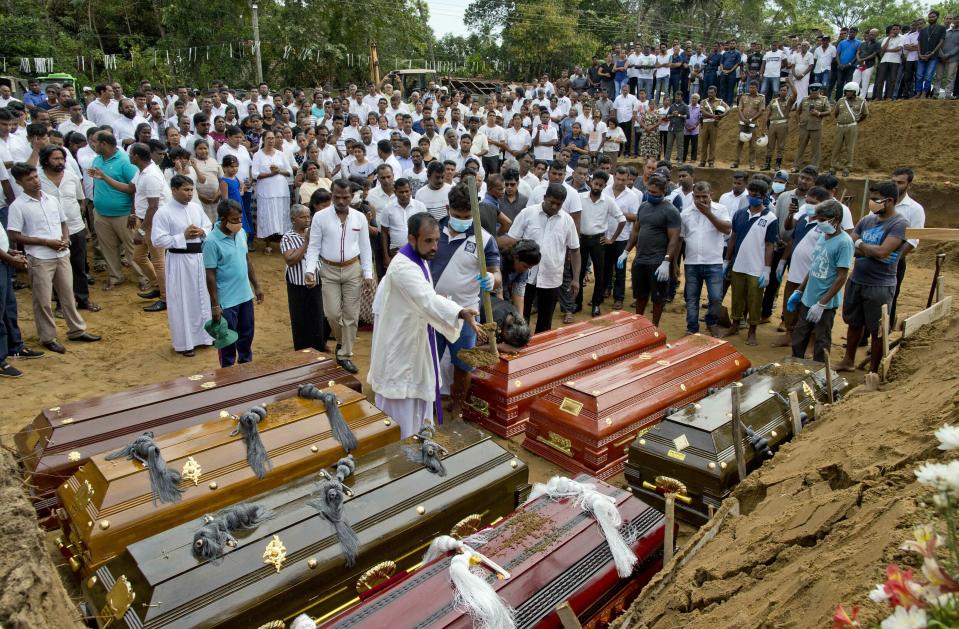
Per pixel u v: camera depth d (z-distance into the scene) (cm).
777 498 369
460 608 290
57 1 2748
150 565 303
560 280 765
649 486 457
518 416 574
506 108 1767
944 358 492
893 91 1686
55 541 388
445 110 1605
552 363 607
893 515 275
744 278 809
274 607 310
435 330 510
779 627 244
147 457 379
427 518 371
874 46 1633
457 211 559
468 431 440
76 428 437
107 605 299
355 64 2836
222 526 324
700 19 3647
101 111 1248
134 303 917
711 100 1636
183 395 483
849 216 730
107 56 2502
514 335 580
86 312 878
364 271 691
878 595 166
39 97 1564
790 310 729
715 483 425
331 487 355
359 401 475
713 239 784
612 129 1602
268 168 1113
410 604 292
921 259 1323
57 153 795
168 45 2602
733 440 446
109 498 357
